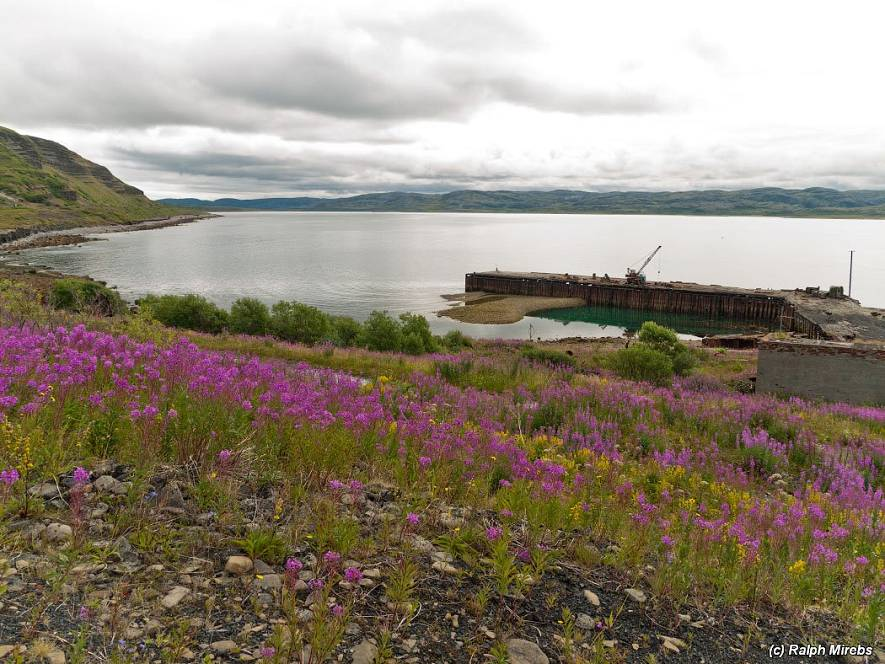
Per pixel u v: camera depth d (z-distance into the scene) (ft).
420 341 124.26
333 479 21.95
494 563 17.16
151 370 29.78
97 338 36.32
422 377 60.64
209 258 563.07
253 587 14.92
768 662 15.40
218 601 14.16
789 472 44.01
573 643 14.94
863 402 84.94
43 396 22.39
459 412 45.37
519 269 519.60
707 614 17.48
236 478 20.51
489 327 263.29
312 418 26.04
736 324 290.76
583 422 46.96
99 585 13.89
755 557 19.93
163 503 17.85
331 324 140.36
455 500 23.58
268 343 94.53
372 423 28.86
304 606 14.46
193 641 12.56
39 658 11.00
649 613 17.03
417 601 15.46
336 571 15.76
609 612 16.75
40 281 256.93
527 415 47.21
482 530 20.25
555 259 634.84
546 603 16.70
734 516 28.07
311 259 574.56
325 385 39.99
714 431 52.03
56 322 50.39
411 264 542.16
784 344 88.79
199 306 143.95
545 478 25.64
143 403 24.80
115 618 12.69
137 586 14.10
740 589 18.65
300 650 12.55
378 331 122.83
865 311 195.42
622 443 45.96
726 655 15.49
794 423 55.98
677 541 20.95
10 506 15.99
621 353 88.33
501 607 16.14
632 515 22.75
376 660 12.83
